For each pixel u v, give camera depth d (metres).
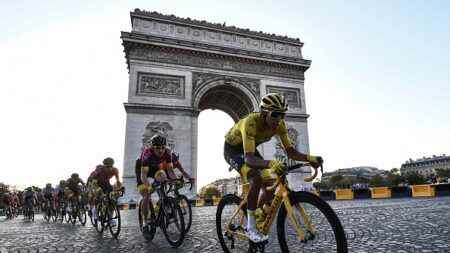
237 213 6.96
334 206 27.50
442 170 192.38
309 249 4.86
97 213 14.56
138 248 9.68
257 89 61.91
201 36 60.84
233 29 63.44
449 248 7.42
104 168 15.47
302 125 61.94
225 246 7.49
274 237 9.91
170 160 11.35
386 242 8.64
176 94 55.41
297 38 68.69
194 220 18.92
